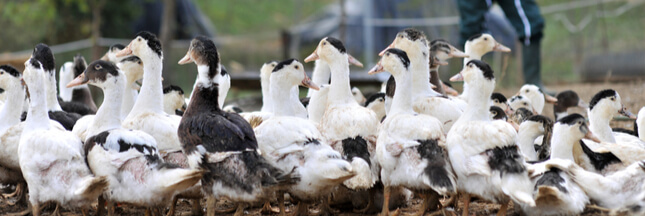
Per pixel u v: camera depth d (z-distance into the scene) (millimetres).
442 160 10078
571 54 32156
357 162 10383
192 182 9578
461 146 10023
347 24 34531
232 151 9852
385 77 23297
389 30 32531
